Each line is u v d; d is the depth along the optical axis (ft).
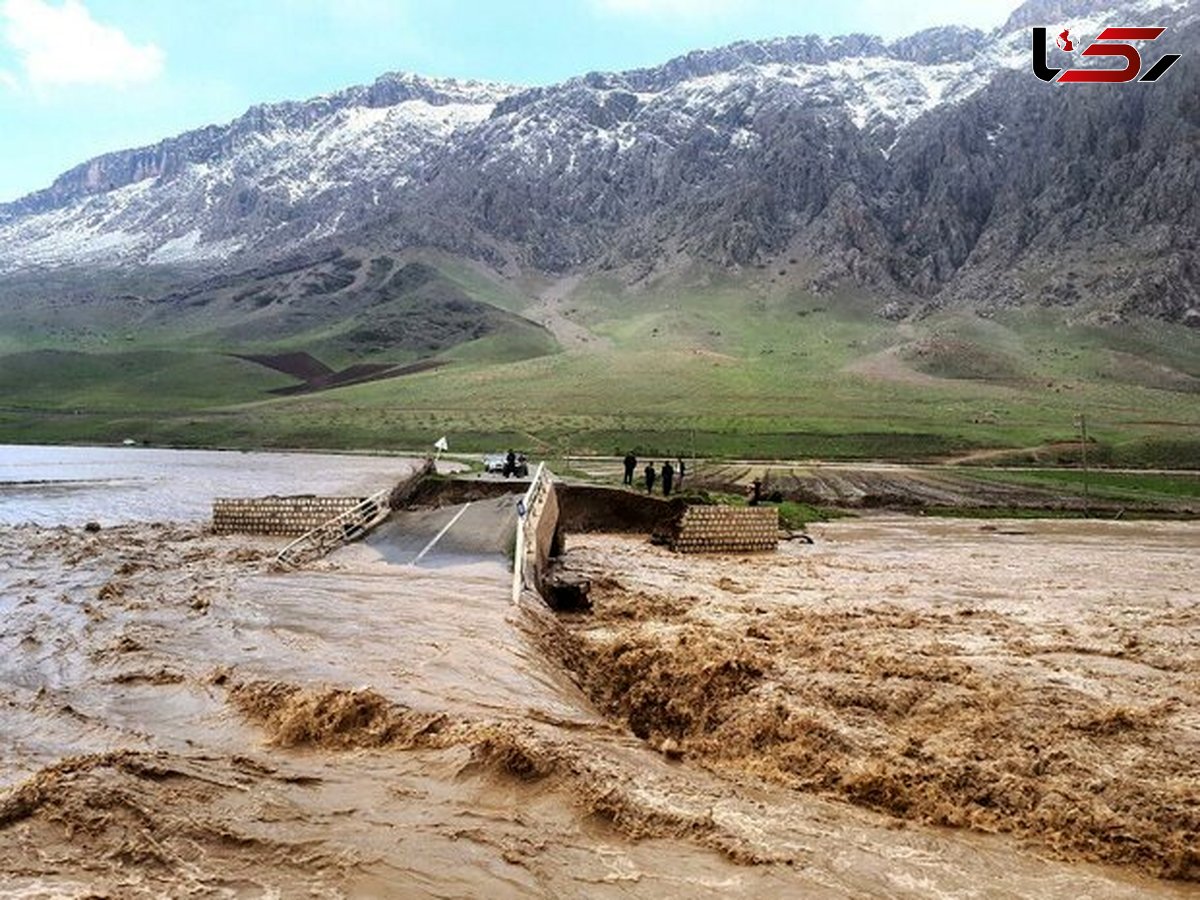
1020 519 172.86
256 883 24.62
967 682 47.78
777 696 44.39
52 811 27.78
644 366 611.06
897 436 370.73
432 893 24.45
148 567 82.38
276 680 43.45
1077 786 34.14
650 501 132.16
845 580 93.04
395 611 59.52
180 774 31.68
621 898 24.68
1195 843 29.45
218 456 347.56
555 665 50.39
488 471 189.37
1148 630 65.26
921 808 32.48
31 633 55.72
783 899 24.94
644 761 35.32
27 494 178.81
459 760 33.12
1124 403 508.12
